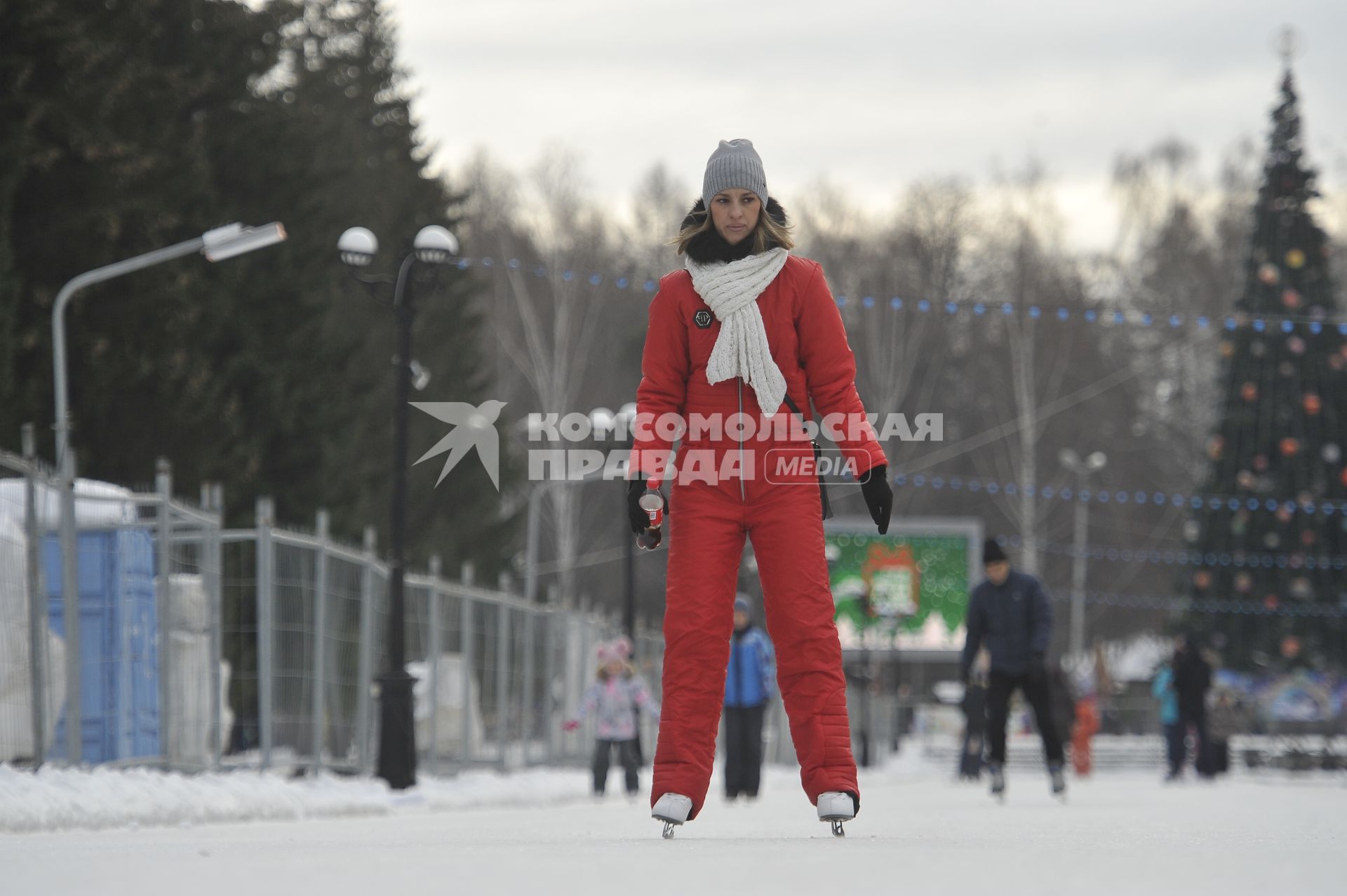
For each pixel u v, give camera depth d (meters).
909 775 114.44
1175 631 130.75
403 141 154.25
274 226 62.28
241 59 107.56
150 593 42.69
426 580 61.78
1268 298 128.75
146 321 88.75
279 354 104.50
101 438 87.69
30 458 35.84
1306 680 125.75
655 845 17.23
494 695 70.44
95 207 85.75
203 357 92.25
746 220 19.36
